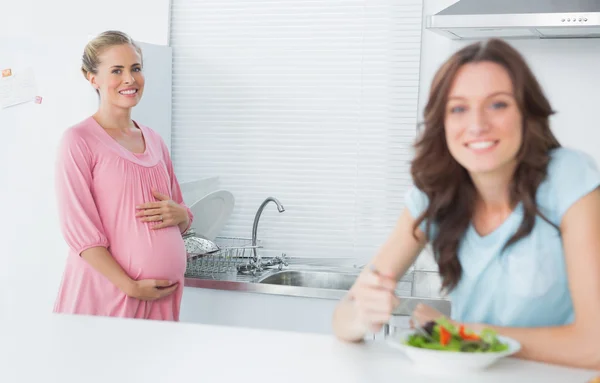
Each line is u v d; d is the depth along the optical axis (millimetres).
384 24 3287
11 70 3129
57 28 3693
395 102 3311
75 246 2453
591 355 1248
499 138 1298
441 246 1472
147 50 3293
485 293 1448
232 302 2889
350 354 1331
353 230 3391
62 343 1397
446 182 1442
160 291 2521
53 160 3125
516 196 1375
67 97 3080
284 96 3426
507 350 1228
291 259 3430
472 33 2908
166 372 1223
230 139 3502
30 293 3217
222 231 3518
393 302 1314
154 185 2594
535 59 3088
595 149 3066
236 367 1249
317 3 3354
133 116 3223
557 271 1378
